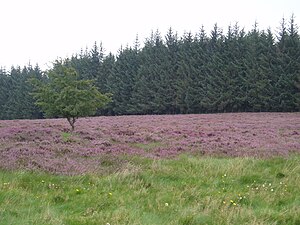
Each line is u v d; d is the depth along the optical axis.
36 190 10.02
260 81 62.78
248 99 64.50
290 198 9.21
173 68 76.75
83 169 12.75
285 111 61.03
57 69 22.83
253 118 43.22
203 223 7.36
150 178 11.53
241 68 67.62
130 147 19.38
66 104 22.53
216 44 75.38
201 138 23.45
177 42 85.56
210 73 71.88
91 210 8.06
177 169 13.16
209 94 68.12
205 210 8.02
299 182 10.72
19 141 20.06
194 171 12.84
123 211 7.81
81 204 8.69
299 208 8.09
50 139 20.80
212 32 80.75
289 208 8.34
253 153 17.19
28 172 11.97
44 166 12.88
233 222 7.34
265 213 7.78
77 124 33.31
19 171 11.98
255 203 8.93
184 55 77.62
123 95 81.31
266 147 18.98
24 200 8.80
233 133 26.11
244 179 11.59
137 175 11.72
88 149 17.70
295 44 64.75
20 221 7.23
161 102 74.88
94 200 8.91
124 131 27.31
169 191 9.94
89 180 11.33
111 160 14.61
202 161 14.48
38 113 88.94
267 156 16.17
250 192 9.67
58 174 12.03
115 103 81.25
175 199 9.01
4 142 19.34
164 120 41.50
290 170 12.68
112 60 91.06
